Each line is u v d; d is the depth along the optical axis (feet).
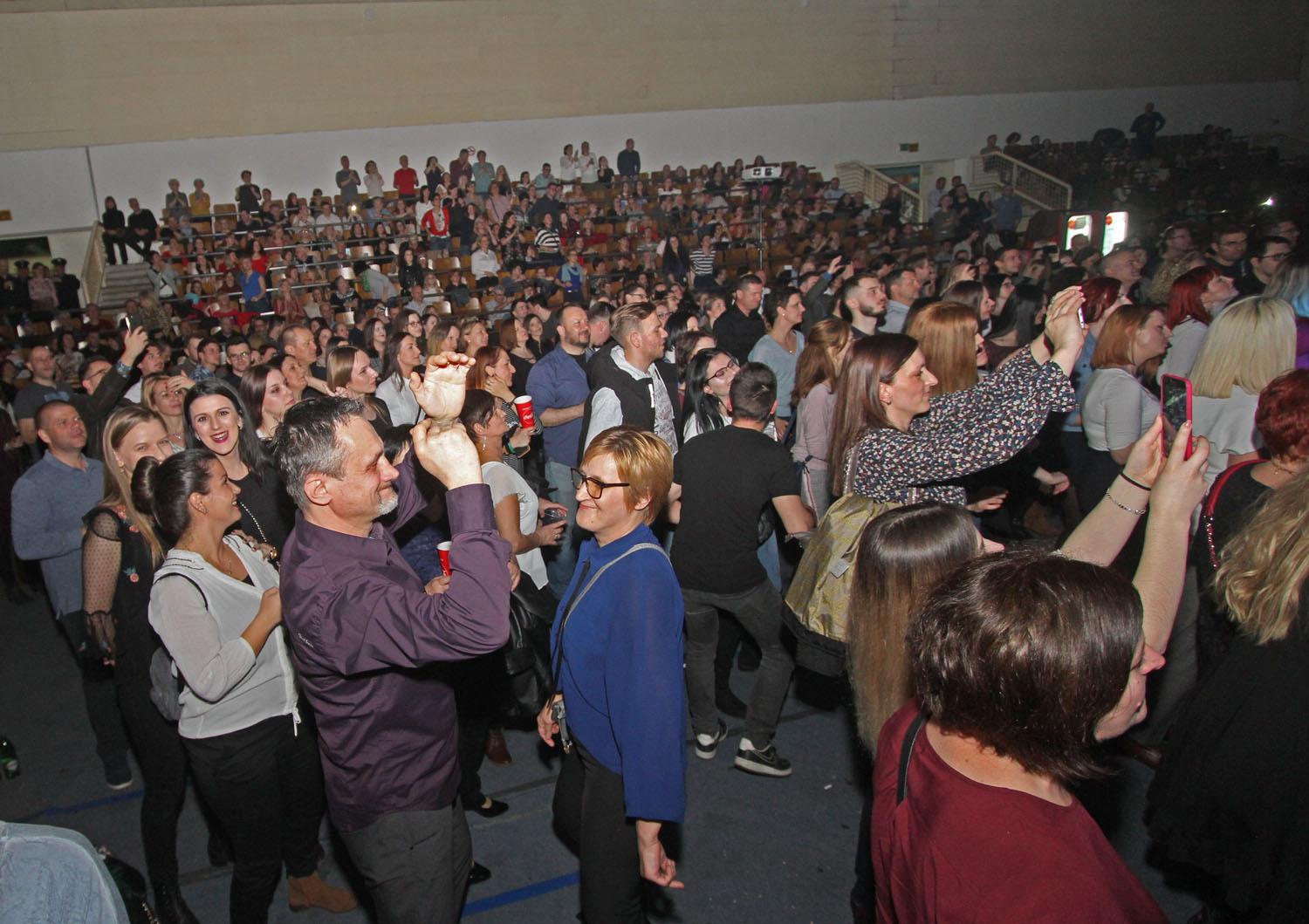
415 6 52.65
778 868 9.13
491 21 54.29
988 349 16.58
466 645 5.50
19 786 11.68
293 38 50.83
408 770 6.17
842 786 10.44
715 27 58.49
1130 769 10.14
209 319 44.68
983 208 56.95
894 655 6.00
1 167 46.37
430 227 50.55
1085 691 3.52
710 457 9.85
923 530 5.94
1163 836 6.19
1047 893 3.25
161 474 7.14
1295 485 5.74
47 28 46.32
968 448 7.54
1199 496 5.45
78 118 47.44
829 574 7.95
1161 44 67.72
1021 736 3.56
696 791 10.47
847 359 8.64
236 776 7.36
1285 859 5.48
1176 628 9.57
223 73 49.80
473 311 47.42
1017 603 3.65
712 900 8.72
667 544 13.42
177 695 7.51
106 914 2.80
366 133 52.19
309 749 8.43
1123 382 11.99
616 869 6.74
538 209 51.90
